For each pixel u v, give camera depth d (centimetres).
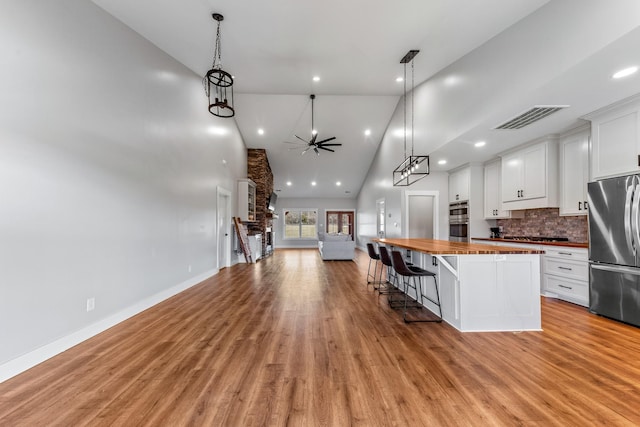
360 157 935
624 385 179
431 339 253
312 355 223
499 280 276
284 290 440
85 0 258
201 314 324
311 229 1289
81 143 252
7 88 194
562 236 427
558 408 158
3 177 191
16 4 199
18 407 160
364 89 544
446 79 427
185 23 325
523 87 277
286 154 920
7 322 192
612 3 194
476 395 171
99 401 166
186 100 448
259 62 428
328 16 318
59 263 230
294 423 148
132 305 318
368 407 161
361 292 429
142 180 337
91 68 263
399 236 657
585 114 322
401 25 330
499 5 274
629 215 278
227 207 673
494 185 534
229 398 169
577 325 284
